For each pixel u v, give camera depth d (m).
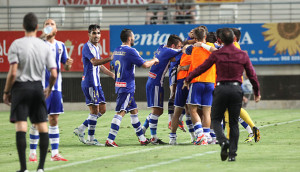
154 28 82.19
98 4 91.25
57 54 28.92
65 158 29.64
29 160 28.92
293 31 81.88
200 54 34.12
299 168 24.62
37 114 23.78
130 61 35.69
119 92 36.06
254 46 82.00
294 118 60.78
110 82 77.62
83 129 38.06
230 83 26.39
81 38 82.62
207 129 35.50
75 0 91.38
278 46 81.94
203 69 27.34
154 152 31.73
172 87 39.72
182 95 35.62
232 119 26.98
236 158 28.22
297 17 88.75
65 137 43.28
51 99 28.56
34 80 23.55
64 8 90.31
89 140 37.47
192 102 34.66
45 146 23.73
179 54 37.00
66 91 82.75
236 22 89.50
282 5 89.12
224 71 26.53
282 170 24.00
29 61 23.36
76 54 82.62
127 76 35.97
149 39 82.19
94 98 37.47
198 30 34.59
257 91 27.42
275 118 61.22
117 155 30.58
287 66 82.44
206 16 90.38
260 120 58.47
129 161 27.67
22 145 23.34
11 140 41.97
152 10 88.50
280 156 29.00
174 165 25.78
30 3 91.50
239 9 86.19
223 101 26.50
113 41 82.12
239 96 26.42
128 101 36.06
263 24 81.94
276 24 81.94
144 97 81.62
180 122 42.16
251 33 82.00
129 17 90.62
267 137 40.41
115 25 81.94
